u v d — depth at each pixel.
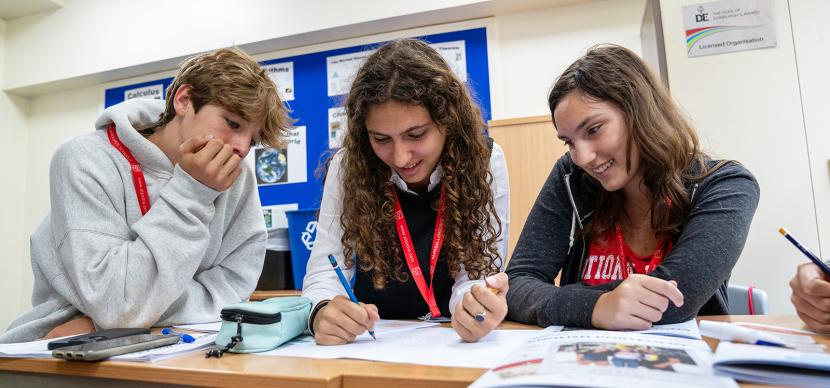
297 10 2.52
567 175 1.09
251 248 1.30
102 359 0.63
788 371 0.44
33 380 0.68
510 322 0.91
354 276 1.21
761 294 1.11
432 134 0.96
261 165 2.63
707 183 0.95
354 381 0.52
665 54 1.79
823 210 1.60
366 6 2.40
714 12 1.74
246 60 1.14
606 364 0.46
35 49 3.02
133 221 1.10
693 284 0.79
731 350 0.47
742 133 1.69
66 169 1.05
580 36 2.29
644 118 0.93
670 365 0.46
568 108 0.94
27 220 3.11
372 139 0.98
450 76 1.01
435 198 1.12
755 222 1.66
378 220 1.08
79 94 3.07
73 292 1.03
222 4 2.66
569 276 1.12
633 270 1.05
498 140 2.11
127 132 1.11
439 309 1.14
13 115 3.10
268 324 0.70
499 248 1.11
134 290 0.95
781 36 1.69
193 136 1.07
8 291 3.02
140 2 2.82
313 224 2.09
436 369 0.54
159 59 2.74
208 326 1.00
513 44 2.37
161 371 0.59
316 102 2.58
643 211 1.08
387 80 0.92
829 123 1.63
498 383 0.42
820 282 0.65
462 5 2.27
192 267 1.03
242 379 0.54
